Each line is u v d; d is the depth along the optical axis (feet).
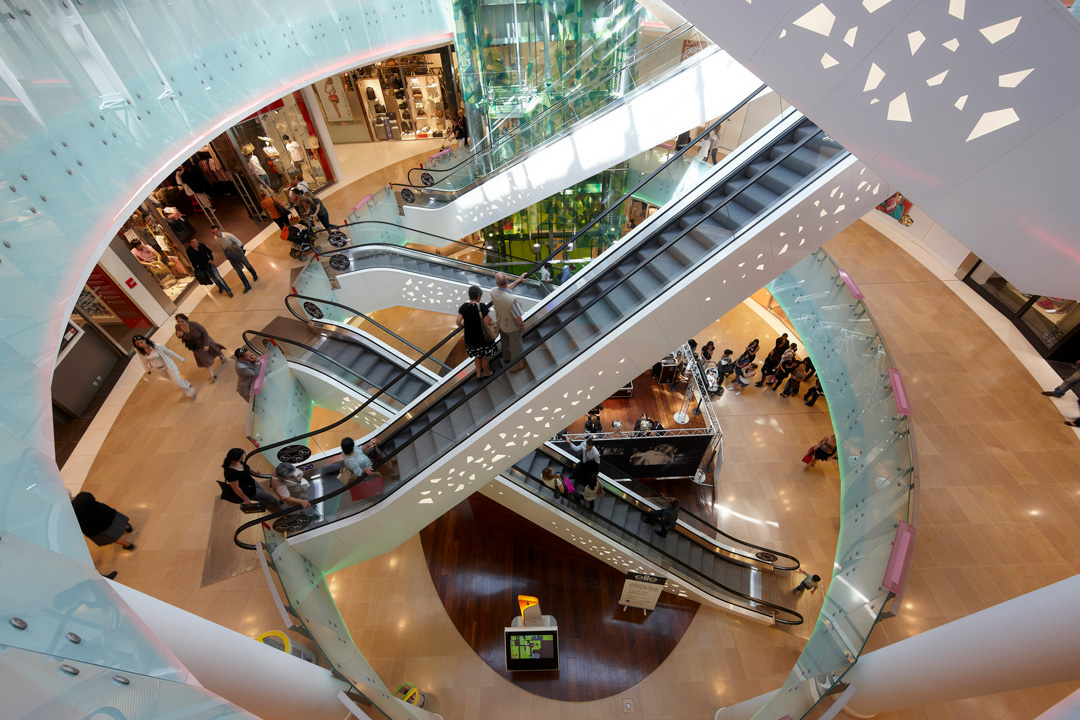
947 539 30.40
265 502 22.66
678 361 44.11
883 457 25.67
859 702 18.45
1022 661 12.76
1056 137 8.93
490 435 22.31
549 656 29.09
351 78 67.51
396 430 26.12
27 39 17.75
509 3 40.37
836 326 33.24
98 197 19.98
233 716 7.37
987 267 45.65
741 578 33.01
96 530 24.25
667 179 36.60
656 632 31.73
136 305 36.19
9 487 9.29
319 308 36.65
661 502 34.68
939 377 39.55
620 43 42.55
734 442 42.47
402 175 62.28
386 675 29.68
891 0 9.13
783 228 19.30
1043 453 34.47
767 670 29.89
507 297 21.06
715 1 10.99
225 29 30.37
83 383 32.58
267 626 22.56
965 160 10.19
